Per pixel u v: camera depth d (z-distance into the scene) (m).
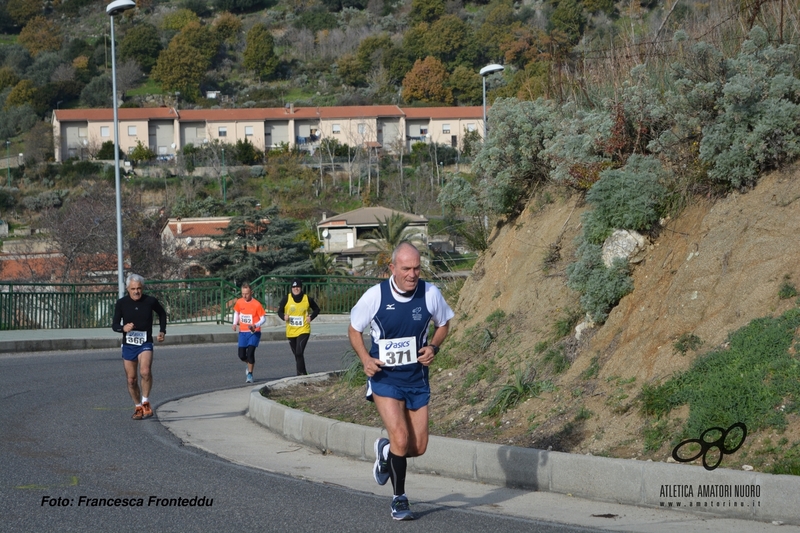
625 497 8.61
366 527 7.91
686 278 10.99
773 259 10.38
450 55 135.00
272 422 13.28
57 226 51.56
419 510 8.55
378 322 8.21
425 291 8.28
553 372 11.69
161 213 66.25
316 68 150.25
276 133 117.44
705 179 11.98
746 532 7.58
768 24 13.81
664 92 14.47
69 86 135.50
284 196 94.69
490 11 141.62
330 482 9.87
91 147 109.25
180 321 34.38
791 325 9.59
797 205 10.66
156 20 167.88
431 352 8.28
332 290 37.09
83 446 11.73
